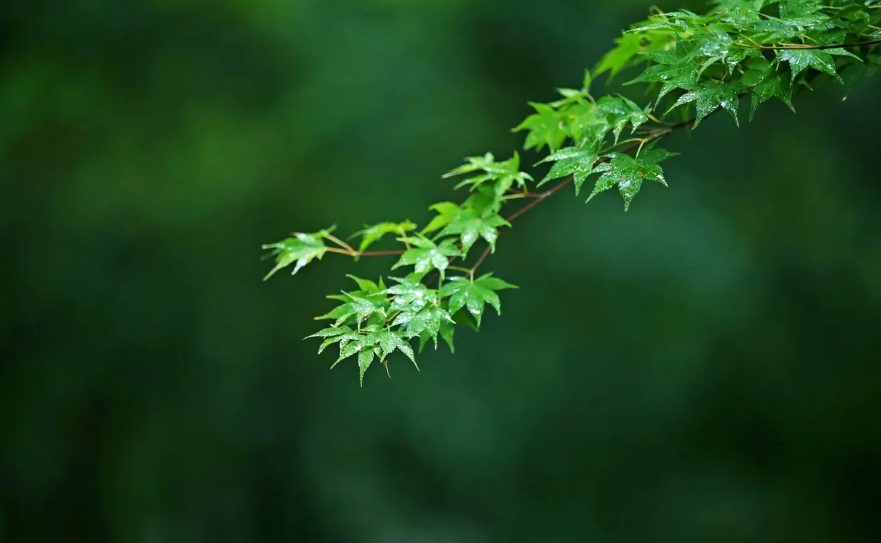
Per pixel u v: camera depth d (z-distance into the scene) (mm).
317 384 13523
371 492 13414
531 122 3502
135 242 12609
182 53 13258
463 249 3027
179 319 12859
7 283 11719
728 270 14047
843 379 13656
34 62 12234
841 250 14070
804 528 13086
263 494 13086
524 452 13914
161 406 12578
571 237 14469
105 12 12641
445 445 13695
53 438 11648
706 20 2801
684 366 13969
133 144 12688
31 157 11961
